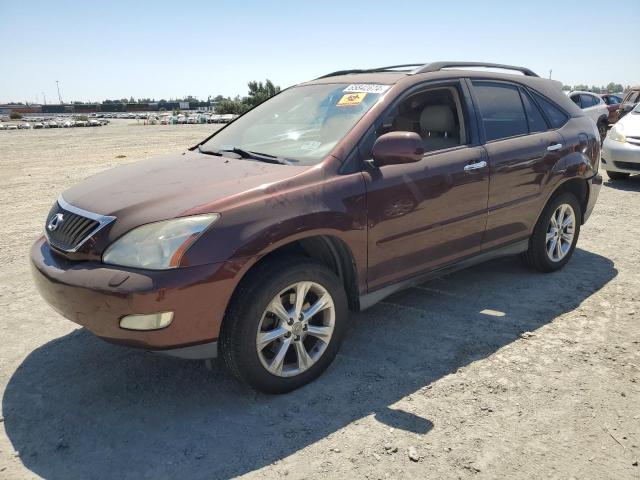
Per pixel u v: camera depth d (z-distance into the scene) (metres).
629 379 3.14
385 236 3.37
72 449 2.59
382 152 3.15
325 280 3.06
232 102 74.00
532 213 4.47
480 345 3.59
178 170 3.38
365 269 3.33
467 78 4.10
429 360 3.40
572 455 2.51
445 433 2.68
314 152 3.34
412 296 4.43
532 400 2.95
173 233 2.62
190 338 2.66
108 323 2.61
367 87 3.73
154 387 3.13
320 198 3.02
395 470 2.42
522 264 5.10
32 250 3.20
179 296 2.56
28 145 22.22
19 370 3.33
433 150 3.76
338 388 3.09
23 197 9.07
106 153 17.34
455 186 3.74
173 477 2.40
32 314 4.14
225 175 3.14
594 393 3.00
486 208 4.03
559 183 4.59
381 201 3.29
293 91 4.36
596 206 7.61
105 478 2.40
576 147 4.74
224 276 2.65
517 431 2.69
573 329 3.80
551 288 4.56
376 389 3.08
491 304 4.25
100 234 2.74
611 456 2.51
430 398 2.98
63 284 2.71
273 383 2.96
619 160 8.92
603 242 5.88
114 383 3.17
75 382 3.19
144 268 2.59
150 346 2.62
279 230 2.81
